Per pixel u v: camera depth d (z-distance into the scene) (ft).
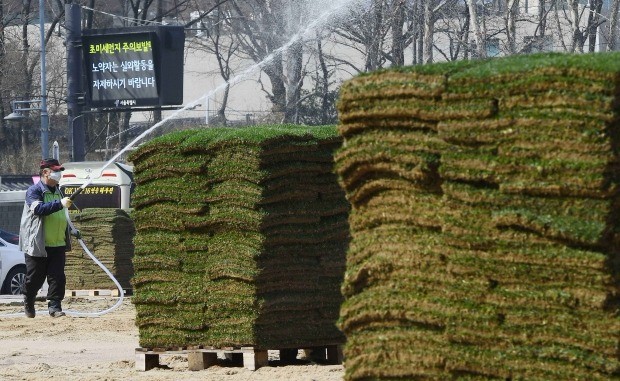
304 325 101.86
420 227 65.57
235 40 555.28
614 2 417.08
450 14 451.94
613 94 59.41
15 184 413.39
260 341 100.07
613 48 417.08
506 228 62.28
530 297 61.62
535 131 61.00
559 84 60.34
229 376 97.35
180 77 350.43
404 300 65.51
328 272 102.32
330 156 101.65
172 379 96.94
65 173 259.19
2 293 238.48
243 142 98.63
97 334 147.33
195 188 101.71
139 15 547.08
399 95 65.51
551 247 61.05
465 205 63.57
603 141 59.41
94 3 514.68
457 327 63.67
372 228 67.77
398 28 439.22
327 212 101.86
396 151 65.62
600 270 59.93
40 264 164.25
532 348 61.77
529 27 508.94
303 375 96.22
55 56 568.00
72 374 105.09
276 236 99.60
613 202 59.98
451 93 63.72
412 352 65.57
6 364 116.37
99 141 554.87
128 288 228.22
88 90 349.82
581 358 60.49
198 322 102.12
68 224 167.22
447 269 64.13
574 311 60.70
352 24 447.83
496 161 62.08
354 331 68.18
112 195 255.70
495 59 64.59
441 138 64.13
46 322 160.25
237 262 99.86
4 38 509.76
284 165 99.40
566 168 60.13
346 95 67.36
